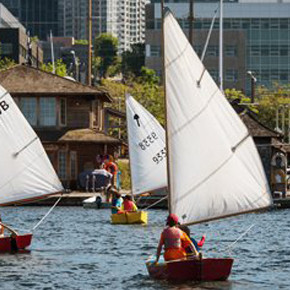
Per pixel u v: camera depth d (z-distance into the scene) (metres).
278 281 55.78
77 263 64.25
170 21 54.44
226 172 54.25
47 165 71.38
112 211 99.00
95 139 145.25
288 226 95.81
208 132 54.56
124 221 96.81
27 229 90.88
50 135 146.62
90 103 150.12
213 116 54.41
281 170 135.12
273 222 101.31
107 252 71.06
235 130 54.09
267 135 142.00
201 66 54.66
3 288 53.97
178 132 54.44
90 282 55.72
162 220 103.31
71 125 149.62
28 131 71.31
